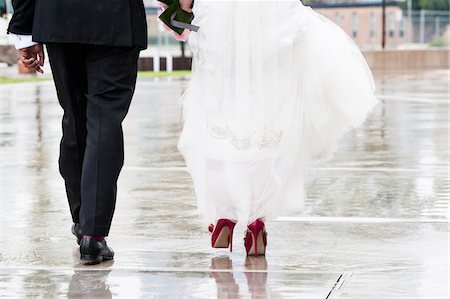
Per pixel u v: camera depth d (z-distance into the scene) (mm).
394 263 7391
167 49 57750
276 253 7773
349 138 16500
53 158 13922
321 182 11523
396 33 77375
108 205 7426
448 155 14234
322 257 7617
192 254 7742
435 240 8250
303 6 7578
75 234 8039
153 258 7598
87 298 6410
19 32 7707
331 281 6836
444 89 31656
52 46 7496
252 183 7473
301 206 7699
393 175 12164
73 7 7301
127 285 6750
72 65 7629
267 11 7391
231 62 7395
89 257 7371
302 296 6422
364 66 7738
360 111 7660
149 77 40531
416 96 27766
